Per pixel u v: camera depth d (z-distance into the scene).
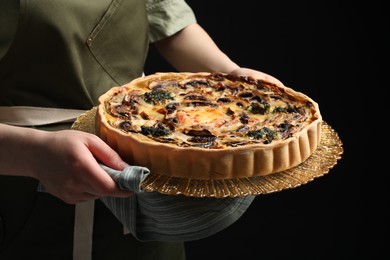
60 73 1.50
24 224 1.58
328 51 3.03
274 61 3.06
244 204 1.37
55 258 1.61
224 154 1.23
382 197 2.86
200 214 1.32
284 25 3.06
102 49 1.57
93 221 1.58
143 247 1.69
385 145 2.93
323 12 3.05
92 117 1.48
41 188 1.48
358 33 3.03
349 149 2.93
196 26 1.82
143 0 1.67
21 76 1.48
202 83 1.55
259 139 1.29
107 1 1.54
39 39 1.45
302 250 2.78
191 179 1.25
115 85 1.62
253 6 3.07
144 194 1.32
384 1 3.03
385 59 2.99
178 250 1.82
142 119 1.39
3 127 1.27
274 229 2.84
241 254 2.80
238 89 1.52
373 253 2.76
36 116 1.50
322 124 1.49
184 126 1.34
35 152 1.24
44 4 1.43
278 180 1.26
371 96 2.98
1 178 1.54
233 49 3.08
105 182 1.18
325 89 3.01
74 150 1.19
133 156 1.28
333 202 2.87
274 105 1.46
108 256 1.65
